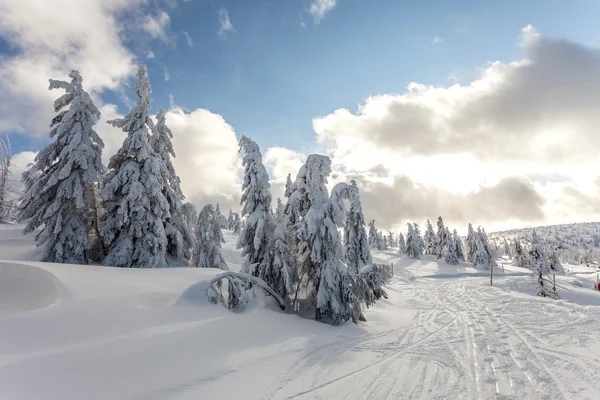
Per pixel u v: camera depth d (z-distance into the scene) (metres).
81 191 17.64
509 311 17.55
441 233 77.12
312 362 8.82
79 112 18.78
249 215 16.69
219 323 10.32
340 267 14.76
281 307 15.07
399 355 9.70
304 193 15.80
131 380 6.28
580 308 15.50
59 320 8.06
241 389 6.71
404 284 43.38
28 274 10.59
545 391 6.55
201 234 26.86
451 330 13.50
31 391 5.21
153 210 19.47
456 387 7.00
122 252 17.94
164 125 24.02
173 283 13.69
